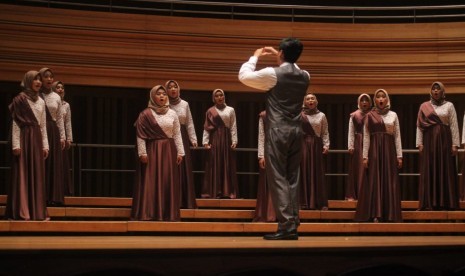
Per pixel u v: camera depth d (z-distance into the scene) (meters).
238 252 4.45
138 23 11.90
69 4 11.96
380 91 8.32
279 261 4.54
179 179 7.92
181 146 7.80
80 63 11.60
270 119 5.73
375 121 8.20
